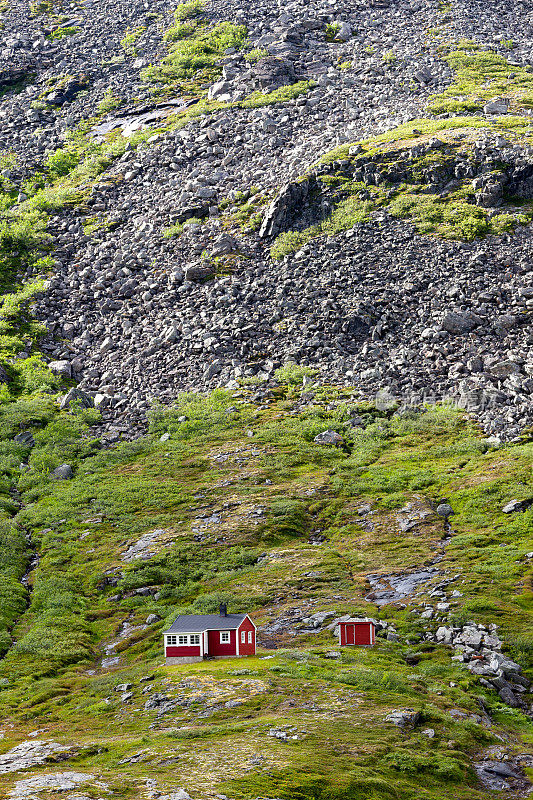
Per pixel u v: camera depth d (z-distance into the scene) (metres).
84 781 32.25
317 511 78.81
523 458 80.69
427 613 54.75
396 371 101.50
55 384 110.88
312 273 118.81
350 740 36.41
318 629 55.03
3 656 59.81
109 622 64.19
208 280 123.69
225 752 34.97
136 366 112.19
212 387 106.25
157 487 86.81
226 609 56.88
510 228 116.75
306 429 95.06
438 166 127.94
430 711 40.41
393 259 116.69
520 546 64.69
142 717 42.72
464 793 33.28
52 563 74.75
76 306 126.19
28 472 93.00
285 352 108.81
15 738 43.09
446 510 74.25
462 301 106.75
